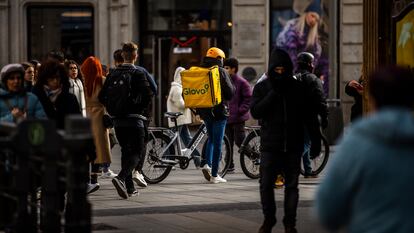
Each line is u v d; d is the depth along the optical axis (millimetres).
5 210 10273
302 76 15469
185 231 12781
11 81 12125
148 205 15516
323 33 34344
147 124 17000
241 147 19656
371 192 5617
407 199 5559
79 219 8414
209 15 35469
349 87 18891
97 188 16891
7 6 34125
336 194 5699
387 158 5582
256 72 34531
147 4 35594
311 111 12031
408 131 5543
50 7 34625
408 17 12242
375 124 5629
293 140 11906
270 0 34625
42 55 34750
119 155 26547
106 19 34531
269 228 12102
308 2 34438
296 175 12031
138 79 16078
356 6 34062
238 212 14711
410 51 12219
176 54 35656
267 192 12023
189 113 21344
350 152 5676
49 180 8914
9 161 10281
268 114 11977
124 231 12758
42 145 8695
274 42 34656
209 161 19031
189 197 16609
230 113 20391
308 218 14031
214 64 18500
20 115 12008
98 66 17625
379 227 5574
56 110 13117
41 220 10523
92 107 17453
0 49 34156
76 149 8234
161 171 19078
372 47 12734
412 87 5770
